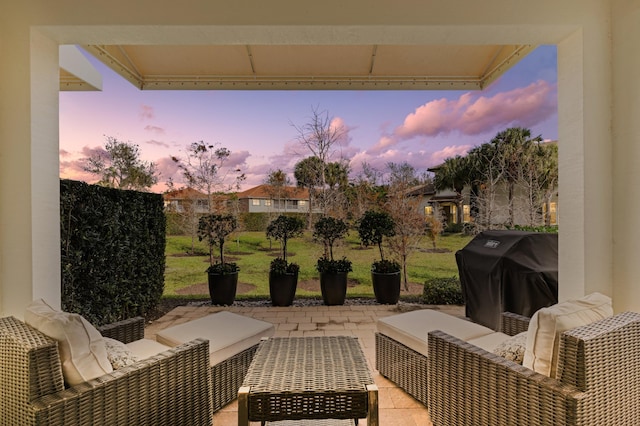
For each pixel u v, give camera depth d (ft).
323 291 17.37
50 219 7.77
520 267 10.85
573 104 7.88
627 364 4.81
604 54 7.62
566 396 4.37
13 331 4.97
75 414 4.64
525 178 18.74
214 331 8.61
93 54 11.58
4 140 7.25
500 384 5.39
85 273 11.29
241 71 14.16
